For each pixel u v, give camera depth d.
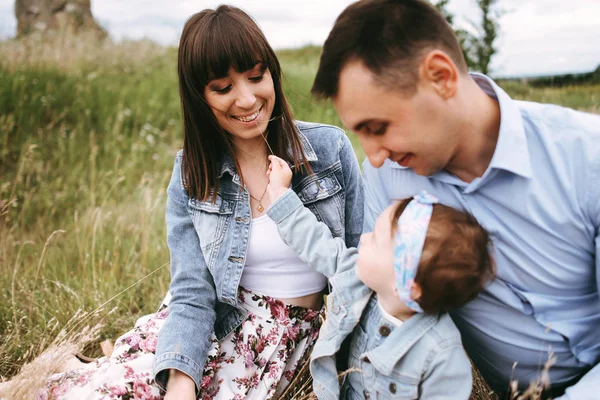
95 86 6.68
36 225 3.92
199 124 1.90
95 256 3.32
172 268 2.00
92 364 1.88
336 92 1.42
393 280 1.55
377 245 1.58
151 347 1.88
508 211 1.54
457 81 1.37
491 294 1.62
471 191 1.56
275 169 1.85
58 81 6.61
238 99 1.78
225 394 1.85
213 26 1.72
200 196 1.95
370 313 1.70
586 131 1.44
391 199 1.85
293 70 8.65
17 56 6.87
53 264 3.23
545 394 1.76
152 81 7.52
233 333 1.97
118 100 6.46
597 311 1.63
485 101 1.49
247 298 1.97
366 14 1.36
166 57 8.84
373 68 1.33
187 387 1.77
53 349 1.96
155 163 5.32
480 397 1.81
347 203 2.12
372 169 1.89
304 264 1.96
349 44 1.36
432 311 1.52
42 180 4.64
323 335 1.74
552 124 1.48
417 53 1.31
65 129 5.58
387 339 1.59
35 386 1.77
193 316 1.87
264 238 1.93
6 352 2.39
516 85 7.20
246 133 1.87
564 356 1.64
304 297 2.00
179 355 1.77
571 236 1.50
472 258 1.43
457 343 1.56
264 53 1.79
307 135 2.06
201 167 1.94
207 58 1.72
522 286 1.60
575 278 1.57
